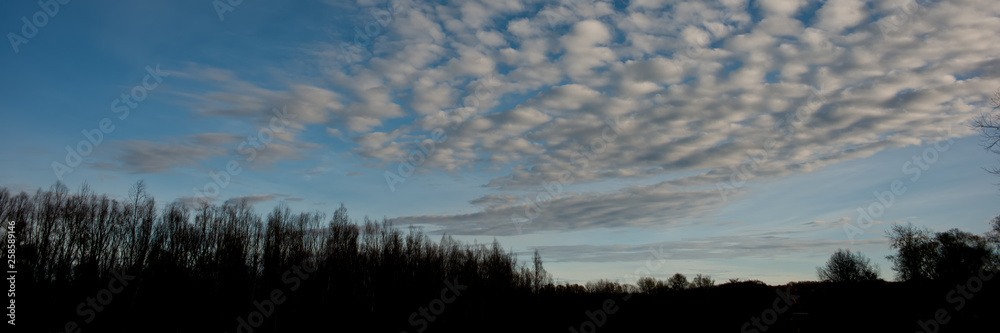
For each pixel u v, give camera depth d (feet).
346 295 187.21
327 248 193.57
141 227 158.51
